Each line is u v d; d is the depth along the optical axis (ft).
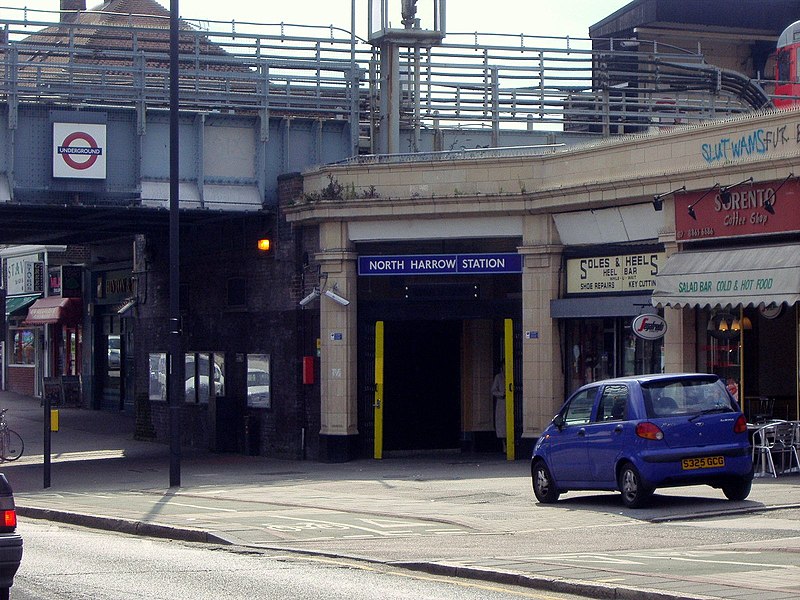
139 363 123.85
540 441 63.21
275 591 37.65
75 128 93.25
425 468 88.38
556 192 87.45
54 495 74.84
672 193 78.84
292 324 99.71
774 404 76.54
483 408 100.63
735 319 77.41
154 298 121.29
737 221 74.95
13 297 179.73
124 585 39.11
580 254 88.74
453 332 102.17
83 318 157.17
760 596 33.12
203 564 44.39
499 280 96.07
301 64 102.89
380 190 94.48
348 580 40.04
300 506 63.98
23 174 92.84
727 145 75.41
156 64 128.47
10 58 94.22
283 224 100.58
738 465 56.90
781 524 50.19
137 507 65.31
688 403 57.11
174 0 79.00
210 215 101.71
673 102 127.85
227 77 100.07
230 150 100.83
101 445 117.08
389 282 98.32
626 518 54.03
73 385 156.97
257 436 103.96
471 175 92.12
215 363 110.42
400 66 109.19
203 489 77.00
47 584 39.32
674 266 77.71
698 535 47.85
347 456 95.30
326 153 104.47
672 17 165.27
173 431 79.00
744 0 168.55
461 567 40.45
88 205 94.43
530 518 56.24
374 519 57.67
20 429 132.57
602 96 117.70
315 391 98.32
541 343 90.07
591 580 36.73
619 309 84.07
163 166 97.81
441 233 93.30
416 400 100.99
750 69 171.94
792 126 71.15
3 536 32.86
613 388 59.06
